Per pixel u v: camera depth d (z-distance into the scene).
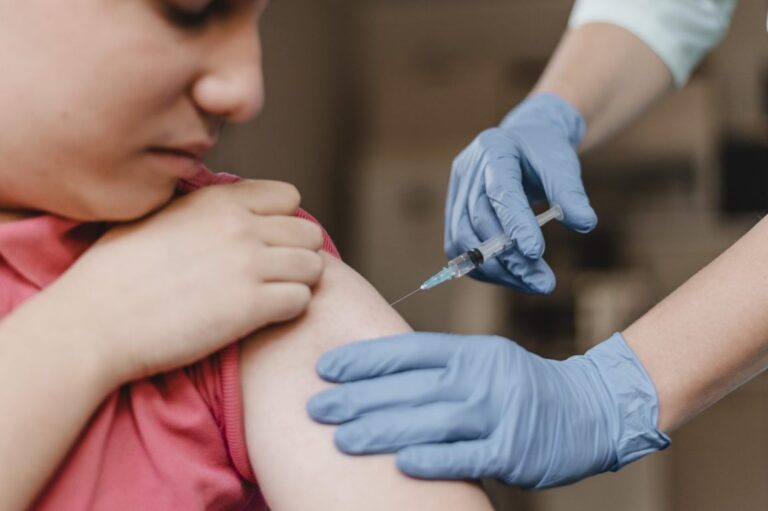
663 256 5.17
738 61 5.82
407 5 6.61
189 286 0.81
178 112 0.74
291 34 5.57
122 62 0.70
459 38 6.62
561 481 1.00
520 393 0.93
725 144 5.61
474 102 6.09
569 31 1.84
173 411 0.84
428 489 0.82
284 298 0.84
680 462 4.37
